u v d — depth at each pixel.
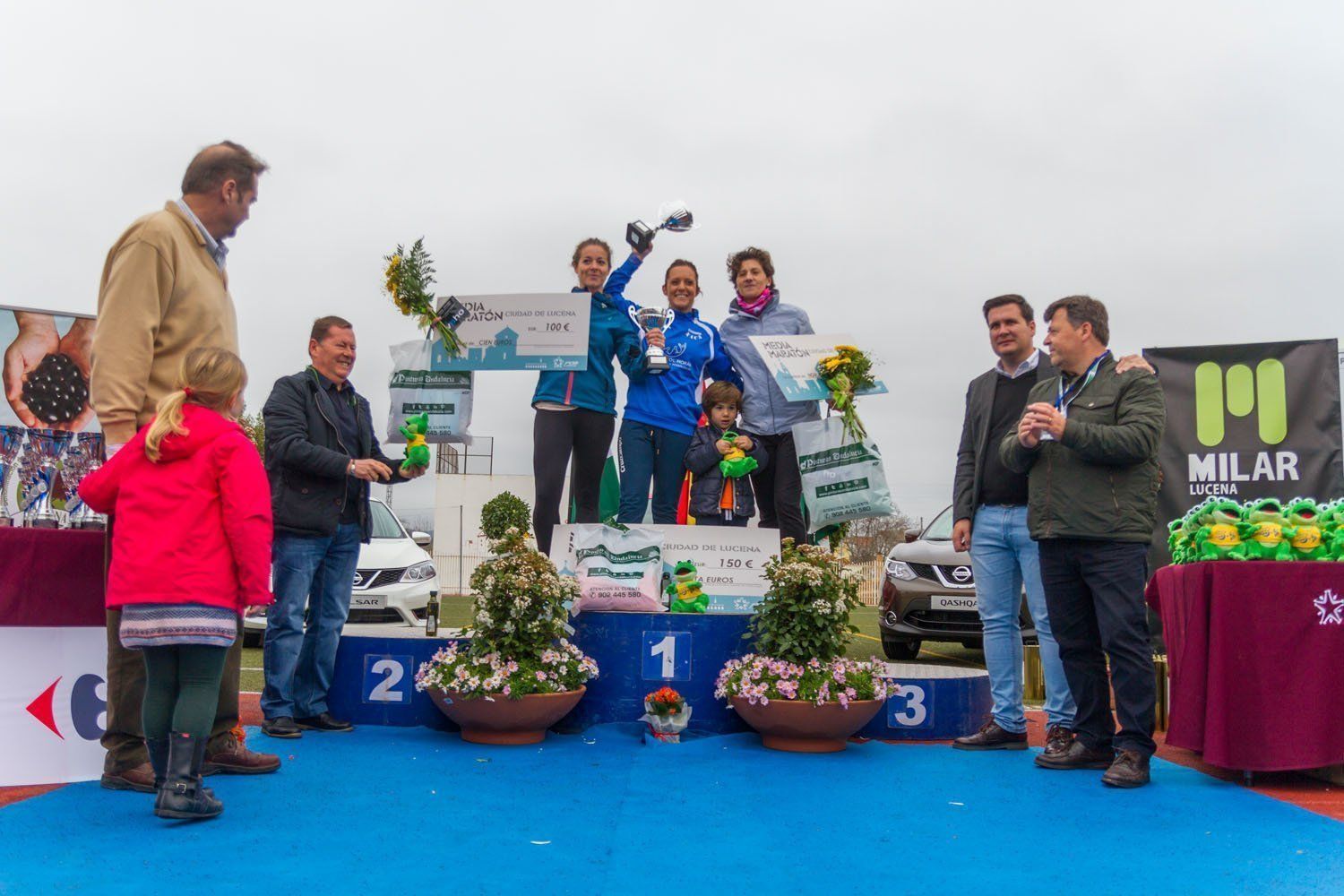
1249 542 4.26
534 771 4.11
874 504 5.55
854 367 5.60
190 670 3.25
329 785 3.75
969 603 8.45
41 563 3.74
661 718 4.91
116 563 3.20
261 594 3.21
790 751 4.68
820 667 4.73
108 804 3.41
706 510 5.77
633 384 5.93
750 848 3.01
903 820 3.40
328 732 5.00
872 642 11.29
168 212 3.72
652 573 5.20
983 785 3.99
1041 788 3.94
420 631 6.58
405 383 5.72
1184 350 7.77
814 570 4.82
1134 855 2.99
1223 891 2.63
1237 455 7.59
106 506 3.33
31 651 3.74
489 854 2.88
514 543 5.00
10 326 4.01
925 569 8.74
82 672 3.84
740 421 5.93
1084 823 3.39
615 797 3.65
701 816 3.39
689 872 2.74
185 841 2.95
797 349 5.75
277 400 4.72
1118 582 4.18
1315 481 7.41
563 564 5.29
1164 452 7.79
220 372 3.26
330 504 4.80
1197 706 4.20
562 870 2.73
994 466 4.94
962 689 5.21
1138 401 4.25
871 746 4.89
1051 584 4.44
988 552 4.95
